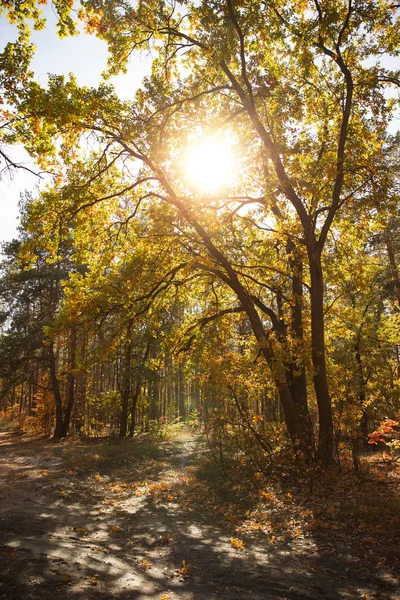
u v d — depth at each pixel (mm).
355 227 14734
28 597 4574
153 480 13750
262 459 12391
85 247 15094
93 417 32062
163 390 42094
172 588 5457
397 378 16203
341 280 15445
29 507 9664
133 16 12570
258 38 13328
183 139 14242
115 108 12672
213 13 11391
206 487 11859
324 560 6406
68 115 10938
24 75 9602
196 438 23266
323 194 13258
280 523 8383
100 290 15203
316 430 14211
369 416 12688
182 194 13453
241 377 13438
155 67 14430
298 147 12547
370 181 12922
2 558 5680
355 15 12164
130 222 15656
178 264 16359
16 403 55781
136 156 13633
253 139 15055
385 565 6000
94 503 10758
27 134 10055
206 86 14828
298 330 14953
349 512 8367
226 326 16656
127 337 15883
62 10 9680
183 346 16797
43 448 23344
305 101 14461
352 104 13609
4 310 29719
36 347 27406
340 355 13953
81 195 13828
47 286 29391
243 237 16078
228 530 8383
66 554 6234
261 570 6145
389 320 17797
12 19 9656
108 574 5656
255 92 13633
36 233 13555
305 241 13383
